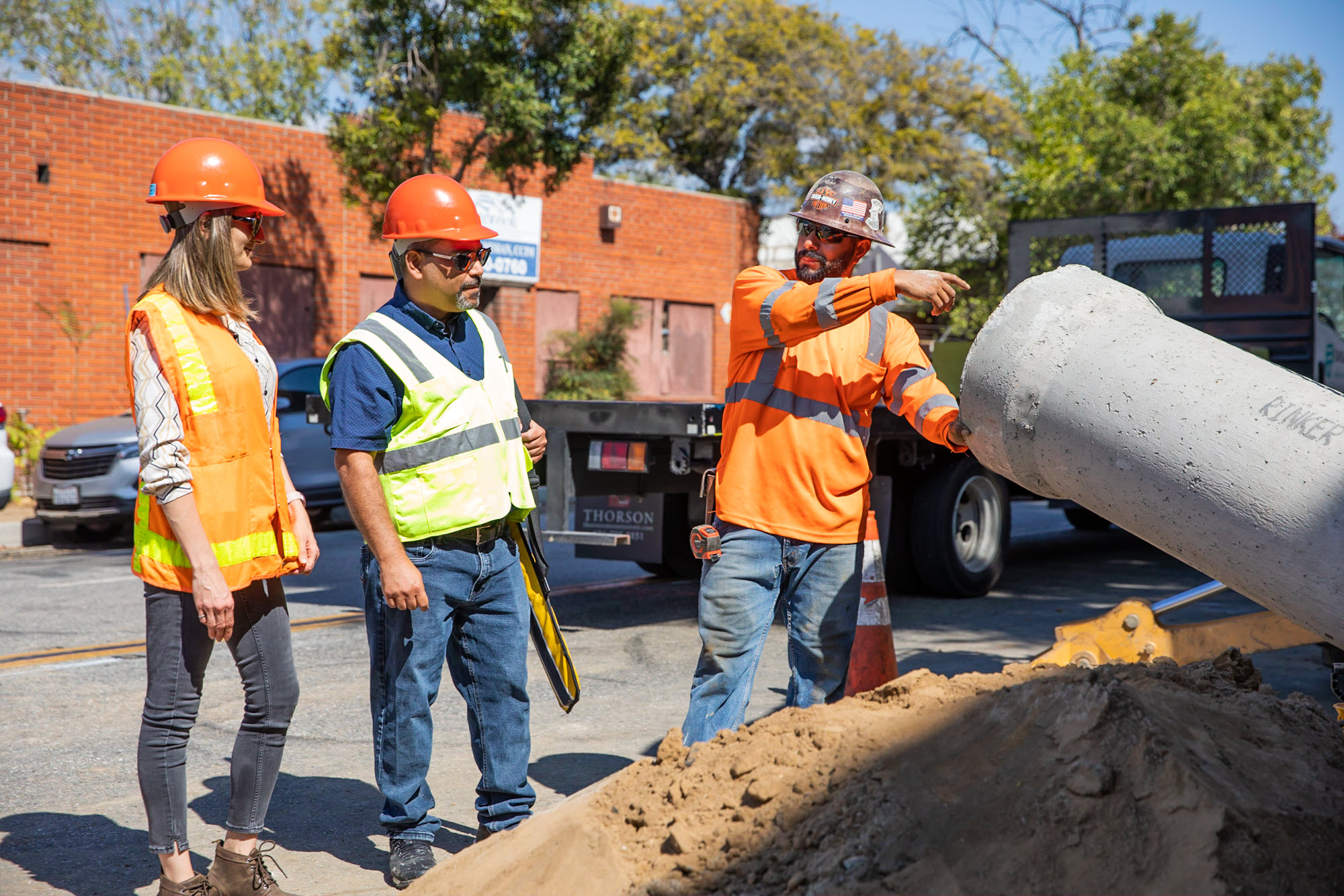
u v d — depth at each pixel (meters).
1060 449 2.73
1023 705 2.31
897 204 24.69
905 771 2.27
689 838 2.32
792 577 3.21
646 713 5.04
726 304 22.50
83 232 15.03
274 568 2.96
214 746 4.57
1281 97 24.45
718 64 26.69
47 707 5.18
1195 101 21.00
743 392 3.19
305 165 16.98
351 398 3.04
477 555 3.21
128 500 10.73
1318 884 1.94
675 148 29.28
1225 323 8.71
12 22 30.52
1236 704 2.48
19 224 14.52
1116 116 20.64
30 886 3.23
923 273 2.84
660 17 27.11
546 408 6.57
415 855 3.19
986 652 5.99
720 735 2.67
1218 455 2.46
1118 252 9.10
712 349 22.41
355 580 8.78
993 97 24.38
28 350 14.68
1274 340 8.53
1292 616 2.46
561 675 3.48
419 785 3.21
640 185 20.92
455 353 3.23
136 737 4.73
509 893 2.47
